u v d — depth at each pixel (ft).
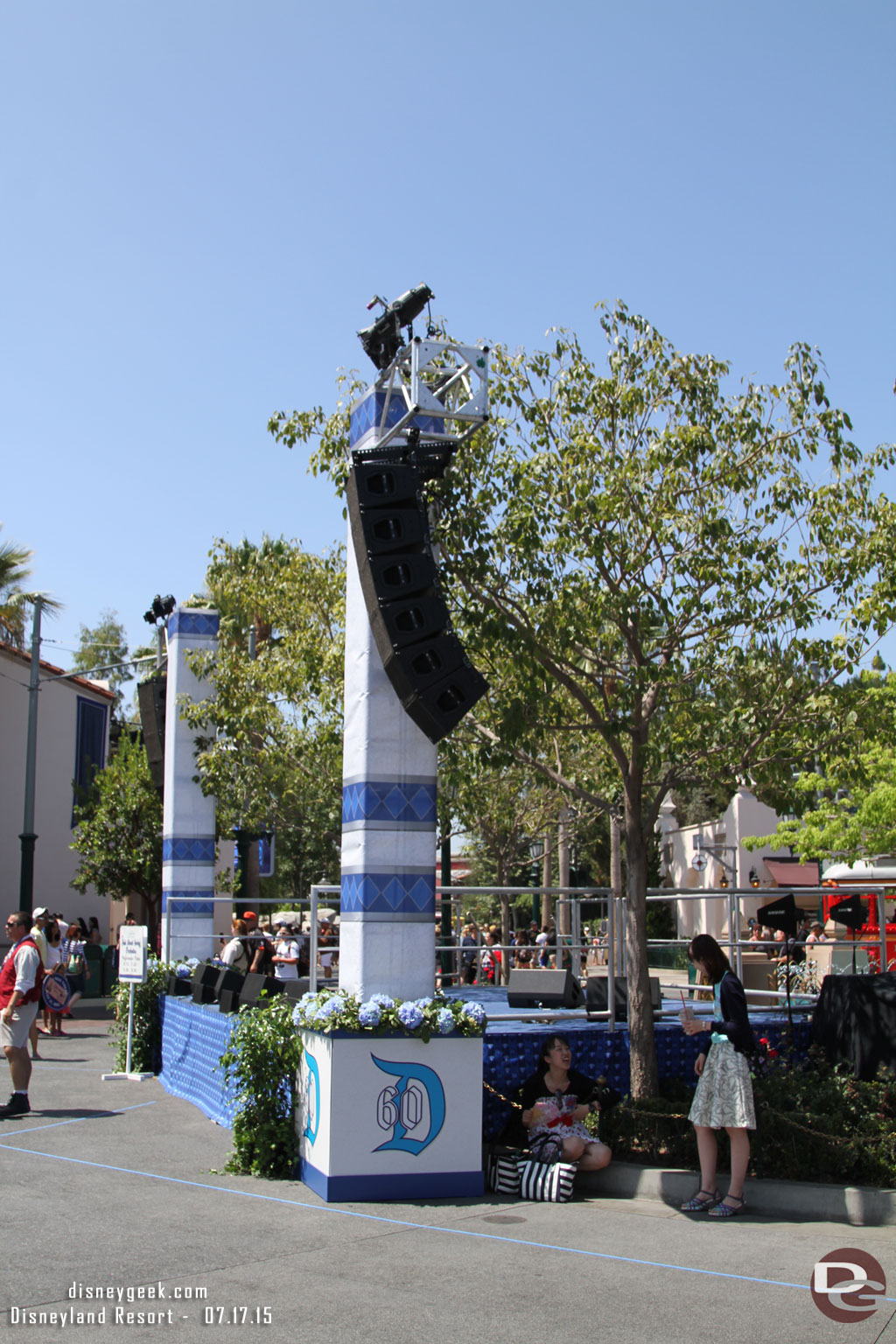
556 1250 22.27
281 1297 19.13
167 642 59.16
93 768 108.68
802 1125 26.99
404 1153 26.91
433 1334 17.48
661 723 34.53
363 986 28.27
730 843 124.88
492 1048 32.09
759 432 33.88
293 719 58.23
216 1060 38.40
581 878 165.37
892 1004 30.89
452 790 59.26
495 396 33.76
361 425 32.17
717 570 31.73
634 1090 31.30
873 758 66.80
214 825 58.03
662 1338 17.34
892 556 32.14
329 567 57.52
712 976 26.48
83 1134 34.53
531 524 31.65
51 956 67.41
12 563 106.83
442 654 28.48
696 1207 25.52
